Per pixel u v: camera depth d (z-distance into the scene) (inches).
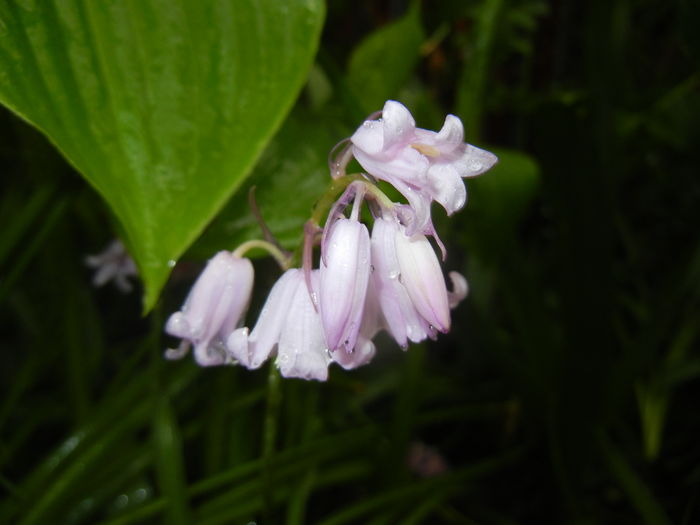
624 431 9.5
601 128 7.0
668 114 10.1
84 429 7.4
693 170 11.6
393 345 9.8
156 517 7.7
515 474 9.6
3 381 10.7
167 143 3.3
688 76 10.9
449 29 9.3
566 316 7.5
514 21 9.7
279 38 3.4
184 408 8.5
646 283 11.6
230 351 3.8
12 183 10.2
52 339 9.0
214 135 3.3
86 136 3.2
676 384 9.8
